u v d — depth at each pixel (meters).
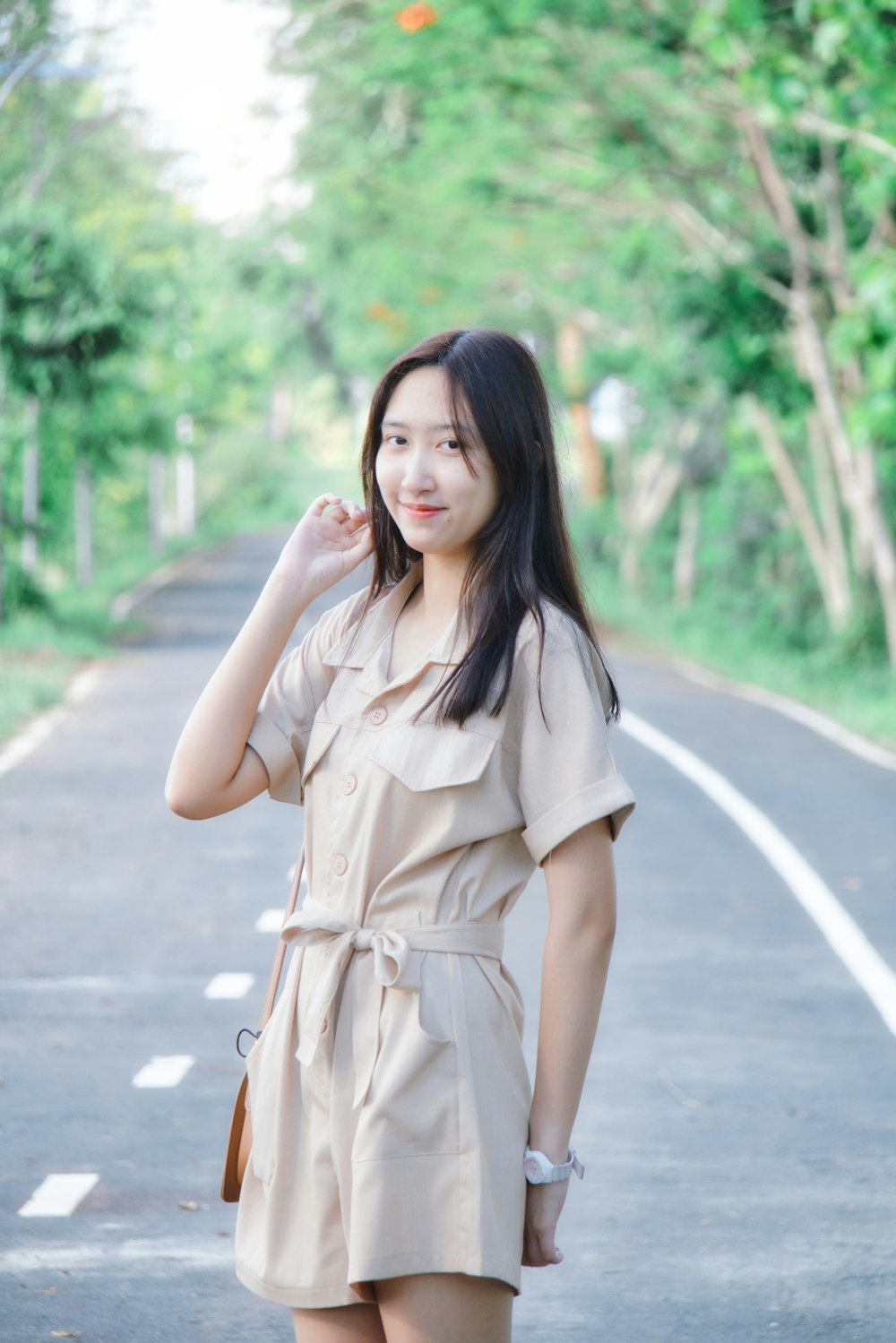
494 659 3.10
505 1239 3.05
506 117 25.47
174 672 26.12
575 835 3.12
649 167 26.09
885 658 30.56
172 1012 8.76
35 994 9.08
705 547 47.97
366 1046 3.09
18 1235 5.95
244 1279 3.24
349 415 74.62
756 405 33.28
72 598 39.00
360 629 3.31
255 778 3.35
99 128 32.56
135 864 12.58
